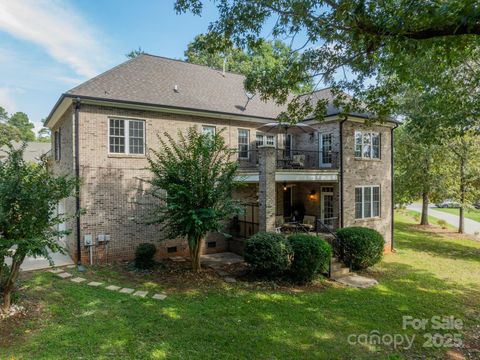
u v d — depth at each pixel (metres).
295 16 7.46
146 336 6.39
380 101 9.57
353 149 15.73
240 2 7.71
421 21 5.14
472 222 30.97
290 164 16.05
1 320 6.59
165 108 13.13
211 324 7.11
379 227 16.86
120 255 12.36
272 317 7.68
